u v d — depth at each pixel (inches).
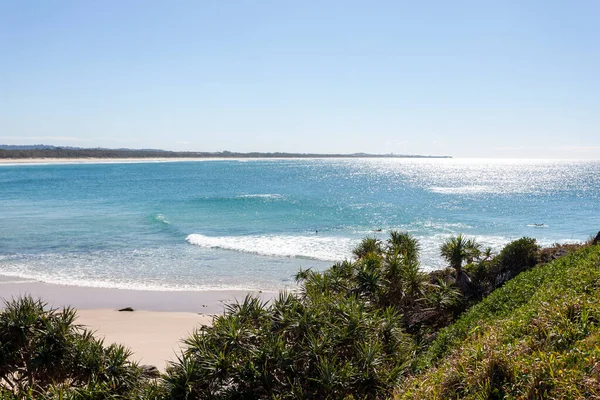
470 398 213.8
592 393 178.7
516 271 674.2
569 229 1614.2
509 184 4239.7
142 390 366.3
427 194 3088.1
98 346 399.5
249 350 356.5
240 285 948.6
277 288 924.0
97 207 2283.5
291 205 2357.3
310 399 331.6
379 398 330.3
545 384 195.6
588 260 434.0
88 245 1350.9
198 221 1809.8
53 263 1144.2
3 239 1434.5
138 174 5546.3
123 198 2733.8
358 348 378.3
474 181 4729.3
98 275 1035.3
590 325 240.1
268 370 349.4
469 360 245.0
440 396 233.0
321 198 2751.0
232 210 2149.4
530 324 268.2
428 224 1723.7
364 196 2908.5
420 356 406.0
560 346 231.3
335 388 332.8
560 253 686.5
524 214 2037.4
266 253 1234.6
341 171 7096.5
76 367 379.6
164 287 940.6
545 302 290.7
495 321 343.6
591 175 6151.6
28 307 396.5
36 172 5762.8
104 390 358.3
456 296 603.2
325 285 553.6
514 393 201.3
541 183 4402.1
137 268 1093.1
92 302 844.6
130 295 887.7
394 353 392.5
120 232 1563.7
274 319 402.9
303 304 432.8
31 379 377.4
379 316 459.5
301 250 1263.5
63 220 1838.1
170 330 692.7
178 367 357.4
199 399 341.4
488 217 1931.6
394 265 577.6
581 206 2374.5
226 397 335.3
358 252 753.0
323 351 363.3
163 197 2783.0
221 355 344.2
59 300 855.1
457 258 698.8
